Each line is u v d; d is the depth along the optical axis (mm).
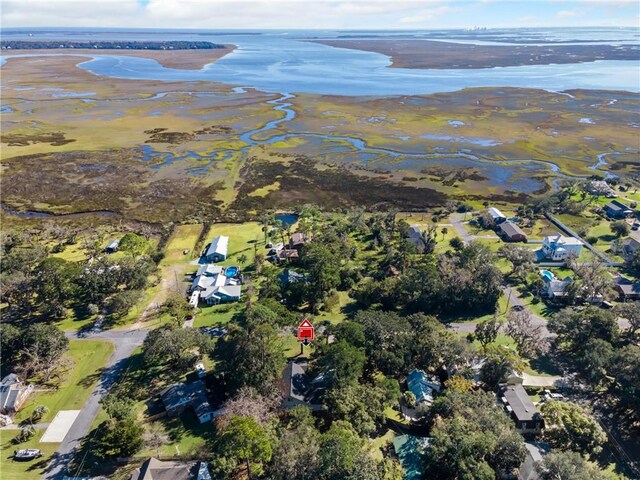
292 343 83750
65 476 58594
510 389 69188
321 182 171250
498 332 86125
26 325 90062
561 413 61500
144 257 111375
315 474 52156
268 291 95812
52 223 137250
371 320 78375
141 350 82625
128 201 154125
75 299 99000
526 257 107062
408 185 168125
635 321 80562
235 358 70625
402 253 108125
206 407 67562
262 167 185750
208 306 96562
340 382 66312
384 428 65250
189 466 57781
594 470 53031
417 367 74625
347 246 115188
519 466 56500
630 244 116125
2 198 155000
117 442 59438
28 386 73000
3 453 62031
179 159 194875
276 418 62281
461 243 118688
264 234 127812
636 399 63750
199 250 120312
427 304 93000
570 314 83250
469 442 54719
